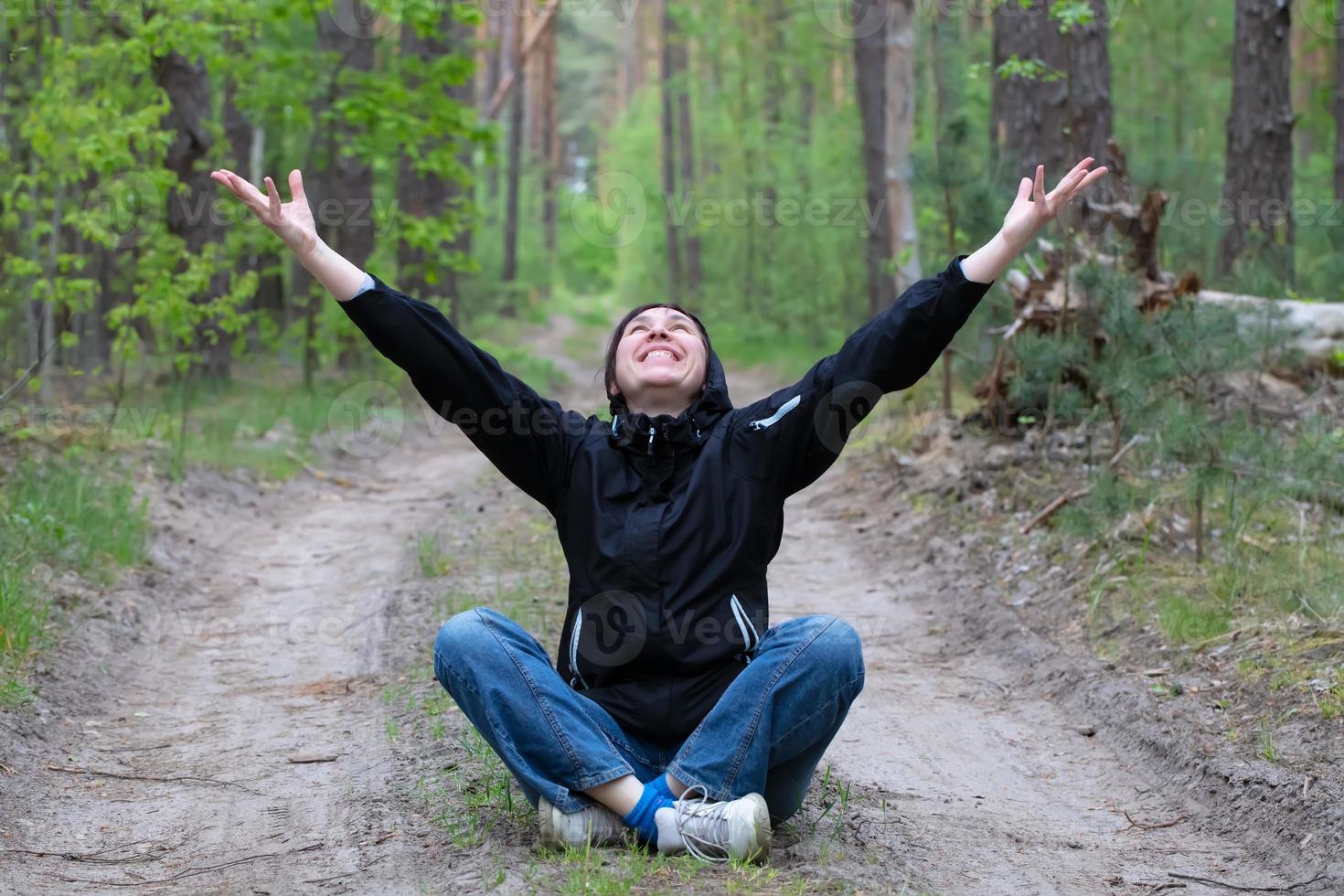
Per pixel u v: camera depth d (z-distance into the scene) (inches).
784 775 134.0
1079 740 192.1
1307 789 154.2
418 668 218.4
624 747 131.9
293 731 193.5
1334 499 268.8
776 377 879.7
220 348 597.0
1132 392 263.1
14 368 410.6
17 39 375.6
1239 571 234.4
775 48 1125.1
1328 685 181.0
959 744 191.5
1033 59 380.8
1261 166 482.9
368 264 632.4
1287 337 308.2
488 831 139.8
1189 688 196.2
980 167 371.6
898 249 550.3
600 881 116.7
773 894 116.3
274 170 863.7
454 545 319.3
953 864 139.7
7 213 379.2
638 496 131.6
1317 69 1015.6
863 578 295.3
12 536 257.3
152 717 203.3
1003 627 242.7
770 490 131.3
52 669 209.3
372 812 153.4
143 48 428.5
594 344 1337.4
